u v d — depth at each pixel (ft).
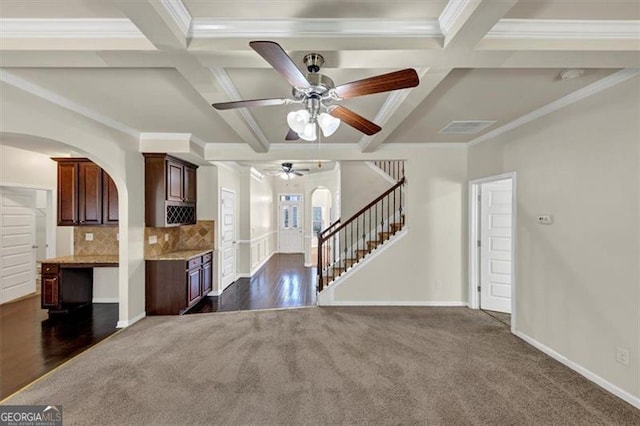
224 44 6.16
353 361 9.96
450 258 16.16
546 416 7.34
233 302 17.11
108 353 10.55
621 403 7.85
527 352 10.70
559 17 6.04
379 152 15.96
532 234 11.37
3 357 10.31
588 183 9.11
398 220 20.83
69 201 15.35
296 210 37.60
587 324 9.10
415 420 7.18
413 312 14.93
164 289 14.84
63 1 5.57
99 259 15.08
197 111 11.09
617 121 8.27
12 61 6.88
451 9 5.65
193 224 18.25
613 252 8.36
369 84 6.00
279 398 7.99
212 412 7.43
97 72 8.20
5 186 15.88
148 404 7.72
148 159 14.57
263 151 15.65
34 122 9.14
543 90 9.26
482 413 7.43
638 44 6.31
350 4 5.60
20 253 17.56
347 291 16.16
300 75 5.71
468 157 15.96
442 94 9.53
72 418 7.20
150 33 5.66
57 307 14.48
